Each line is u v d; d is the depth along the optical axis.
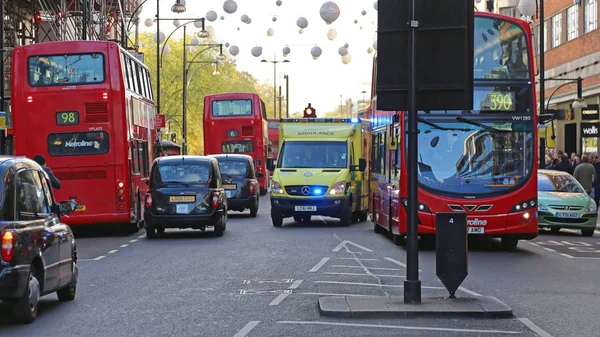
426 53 14.97
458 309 14.27
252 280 19.11
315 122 38.38
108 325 13.72
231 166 44.28
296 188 36.25
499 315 14.20
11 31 54.69
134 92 35.22
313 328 13.26
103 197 32.72
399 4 15.09
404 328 13.25
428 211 25.73
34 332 13.18
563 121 67.19
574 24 64.31
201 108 134.62
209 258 23.94
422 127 25.94
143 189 36.75
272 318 14.17
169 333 12.98
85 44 32.66
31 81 32.62
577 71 63.31
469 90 14.94
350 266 21.86
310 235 31.89
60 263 15.51
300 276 19.80
